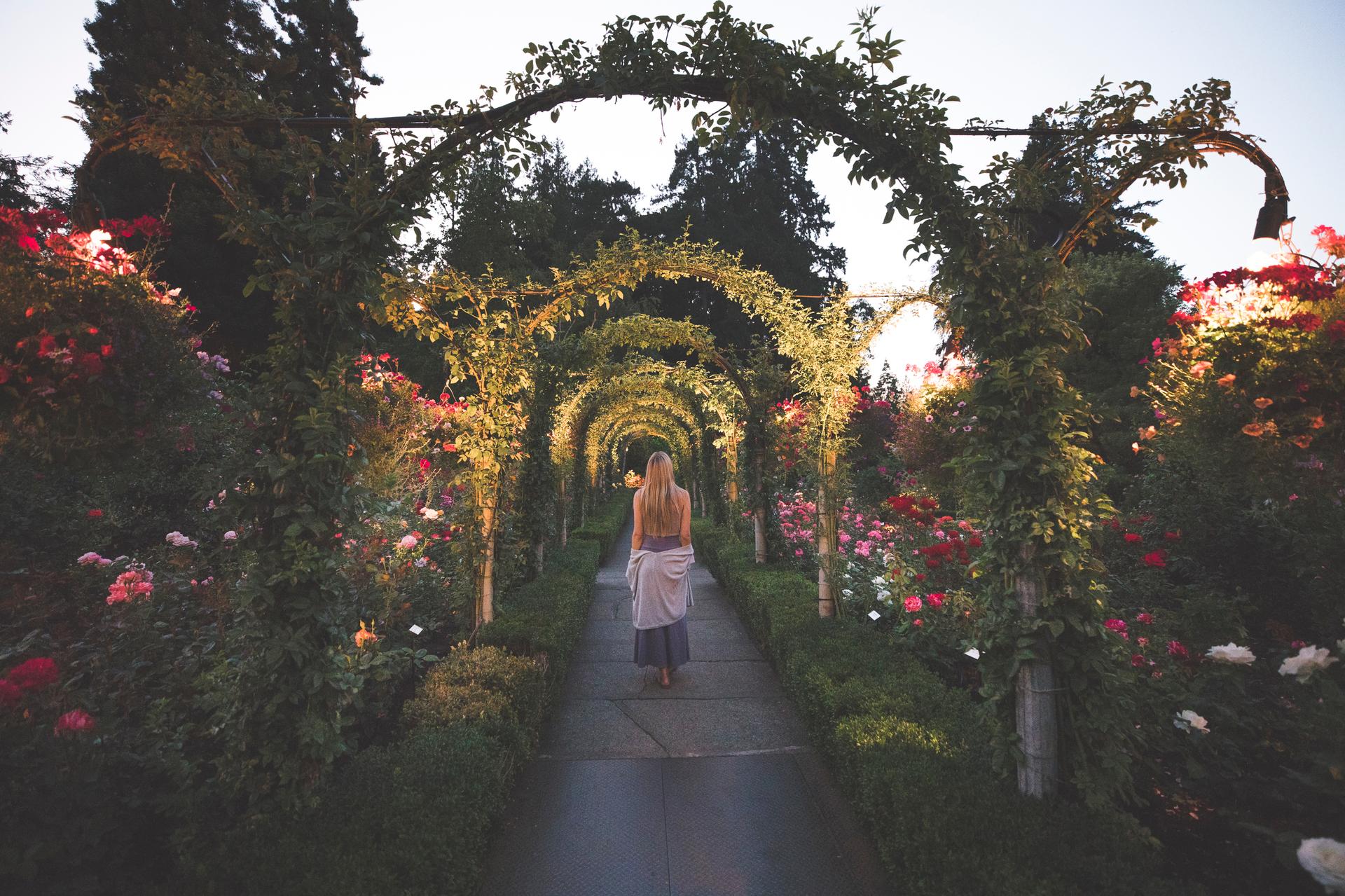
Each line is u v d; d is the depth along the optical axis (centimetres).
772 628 473
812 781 313
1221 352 317
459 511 508
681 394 995
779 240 2420
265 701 214
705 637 601
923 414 663
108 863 180
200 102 231
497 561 479
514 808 290
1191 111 243
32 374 204
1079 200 265
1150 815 219
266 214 213
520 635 413
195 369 250
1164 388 385
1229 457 325
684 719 397
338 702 224
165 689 271
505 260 1582
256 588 209
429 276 405
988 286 221
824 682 330
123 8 1154
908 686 317
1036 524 209
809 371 504
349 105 236
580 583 617
